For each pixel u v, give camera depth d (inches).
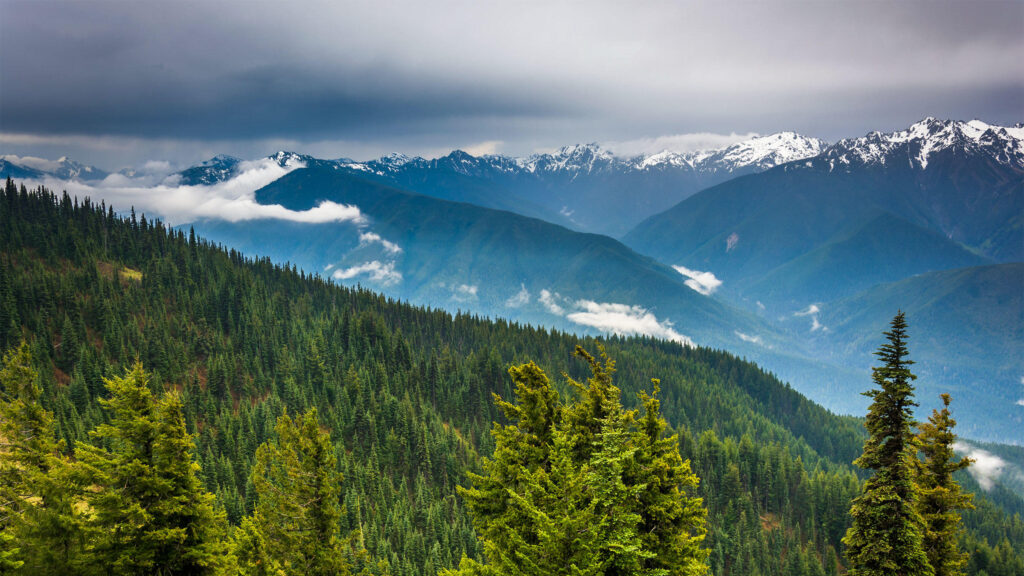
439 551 4485.7
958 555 1314.0
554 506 943.0
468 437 7057.1
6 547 1015.6
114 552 1069.8
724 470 6894.7
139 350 6525.6
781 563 5649.6
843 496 6195.9
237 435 5526.6
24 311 6565.0
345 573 1362.0
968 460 1330.0
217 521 1210.6
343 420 6323.8
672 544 1006.4
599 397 1089.4
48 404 4889.3
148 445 1133.7
